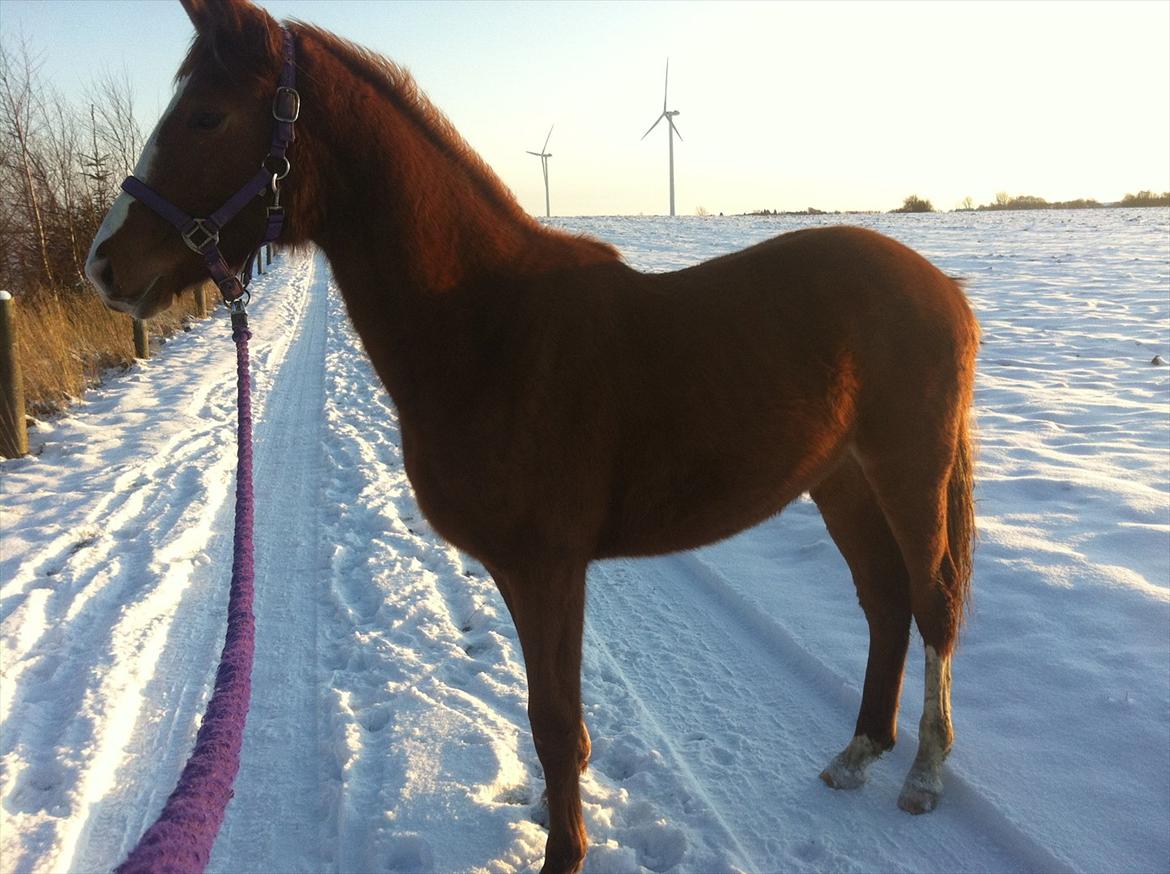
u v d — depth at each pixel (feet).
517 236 7.85
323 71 7.11
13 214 44.70
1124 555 12.87
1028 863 7.78
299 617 13.42
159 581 14.07
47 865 7.77
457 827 8.43
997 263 57.62
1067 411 21.84
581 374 7.31
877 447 8.72
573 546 7.41
